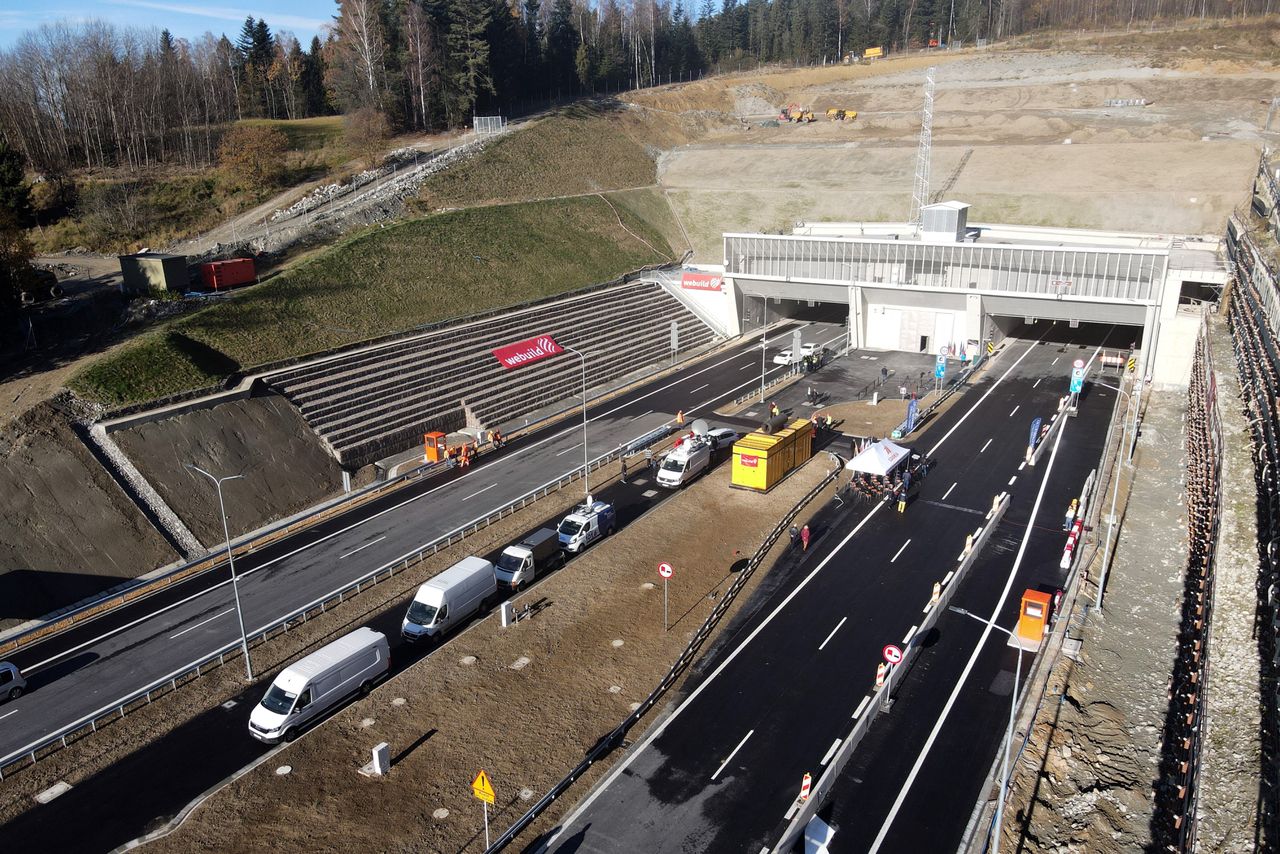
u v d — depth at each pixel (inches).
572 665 1347.2
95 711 1264.8
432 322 2854.3
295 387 2306.8
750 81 6501.0
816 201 4249.5
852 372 2994.6
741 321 3533.5
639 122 5315.0
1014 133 4719.5
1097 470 2062.0
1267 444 1509.6
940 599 1467.8
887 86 6156.5
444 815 1038.4
